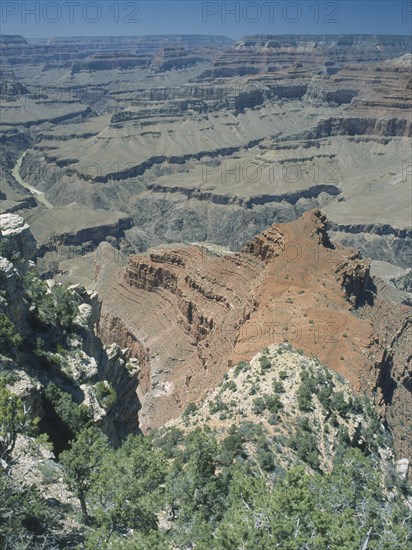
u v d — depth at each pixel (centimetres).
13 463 4934
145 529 4394
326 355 9306
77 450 4831
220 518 4697
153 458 4825
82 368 7481
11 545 4031
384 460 7362
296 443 6731
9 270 7262
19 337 6681
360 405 7925
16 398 4744
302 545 3741
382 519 4925
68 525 4569
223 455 6094
